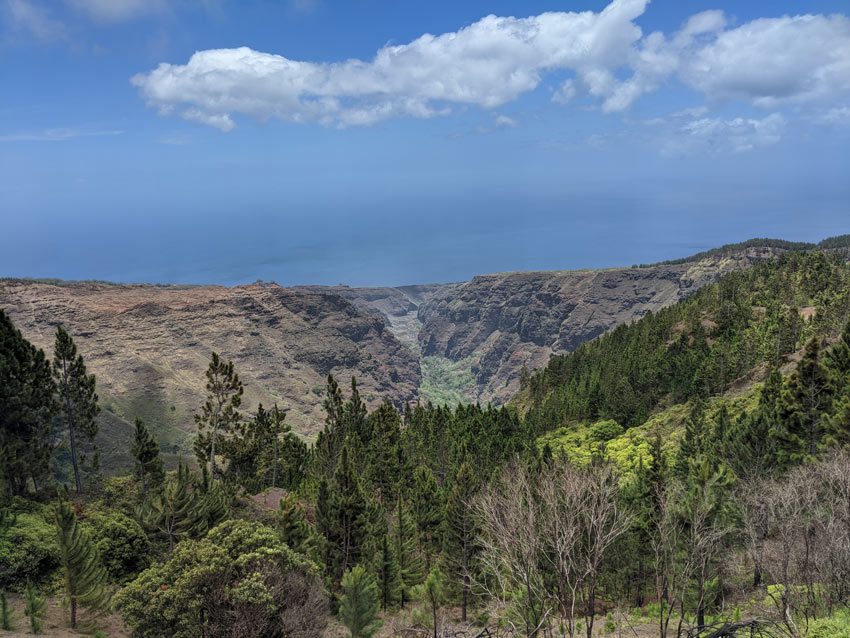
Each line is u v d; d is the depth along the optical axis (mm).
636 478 49219
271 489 81312
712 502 30812
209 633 26016
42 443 61969
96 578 35219
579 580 25234
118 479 64312
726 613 33031
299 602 28250
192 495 45406
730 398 101625
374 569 45938
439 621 37406
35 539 40500
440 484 90250
